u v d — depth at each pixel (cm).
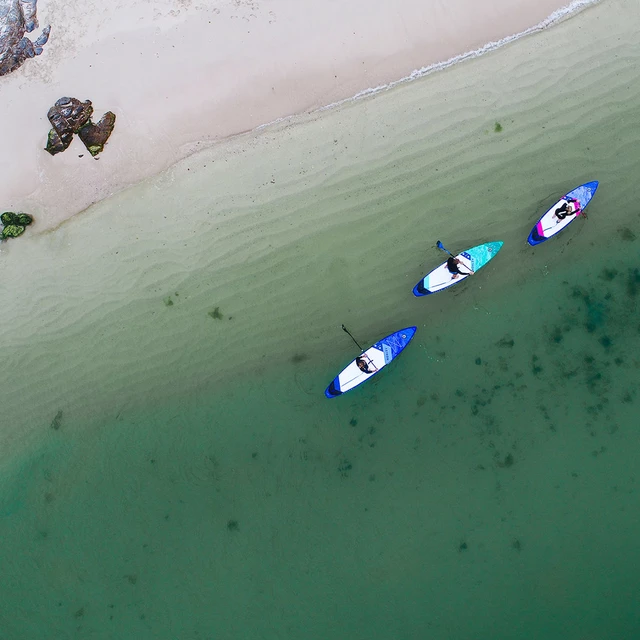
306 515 1305
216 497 1324
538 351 1296
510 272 1306
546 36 1327
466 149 1322
